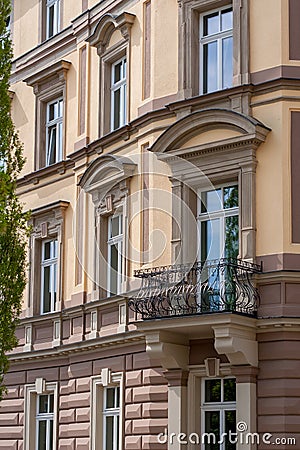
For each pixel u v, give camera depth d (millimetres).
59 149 35781
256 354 25766
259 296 26000
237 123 26734
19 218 24484
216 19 28750
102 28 32625
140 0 30953
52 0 37500
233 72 27531
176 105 28469
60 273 34000
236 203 27344
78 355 32156
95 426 30828
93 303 31328
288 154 26359
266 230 26297
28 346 34875
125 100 31906
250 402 25469
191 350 27297
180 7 29125
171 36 29344
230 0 28250
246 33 27391
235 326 25250
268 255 26109
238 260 26375
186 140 28016
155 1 30000
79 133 34094
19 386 35312
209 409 27109
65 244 34125
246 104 27047
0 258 24203
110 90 32875
